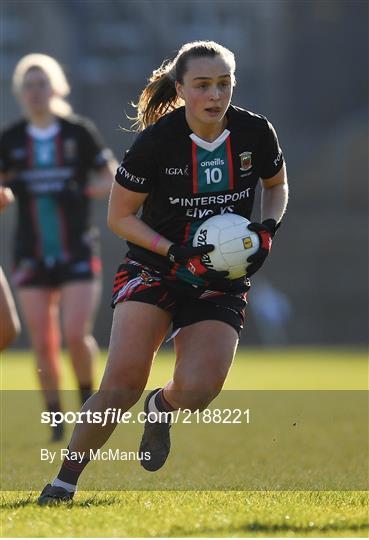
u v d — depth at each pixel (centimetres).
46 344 3281
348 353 9131
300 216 15588
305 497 1934
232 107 1906
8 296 2327
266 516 1672
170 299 1914
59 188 3378
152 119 1995
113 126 18075
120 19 18562
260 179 2036
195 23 19012
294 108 18850
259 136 1911
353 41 18600
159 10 18825
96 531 1557
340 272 14800
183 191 1888
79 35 18300
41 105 3384
